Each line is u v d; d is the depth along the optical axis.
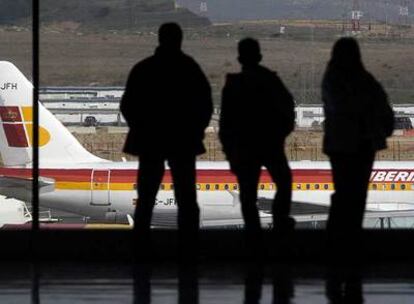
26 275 37.59
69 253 40.94
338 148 36.06
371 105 36.03
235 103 37.91
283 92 37.94
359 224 37.81
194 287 35.34
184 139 37.19
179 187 37.91
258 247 39.41
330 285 35.56
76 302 33.03
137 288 35.19
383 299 33.41
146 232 38.72
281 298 33.62
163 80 36.78
